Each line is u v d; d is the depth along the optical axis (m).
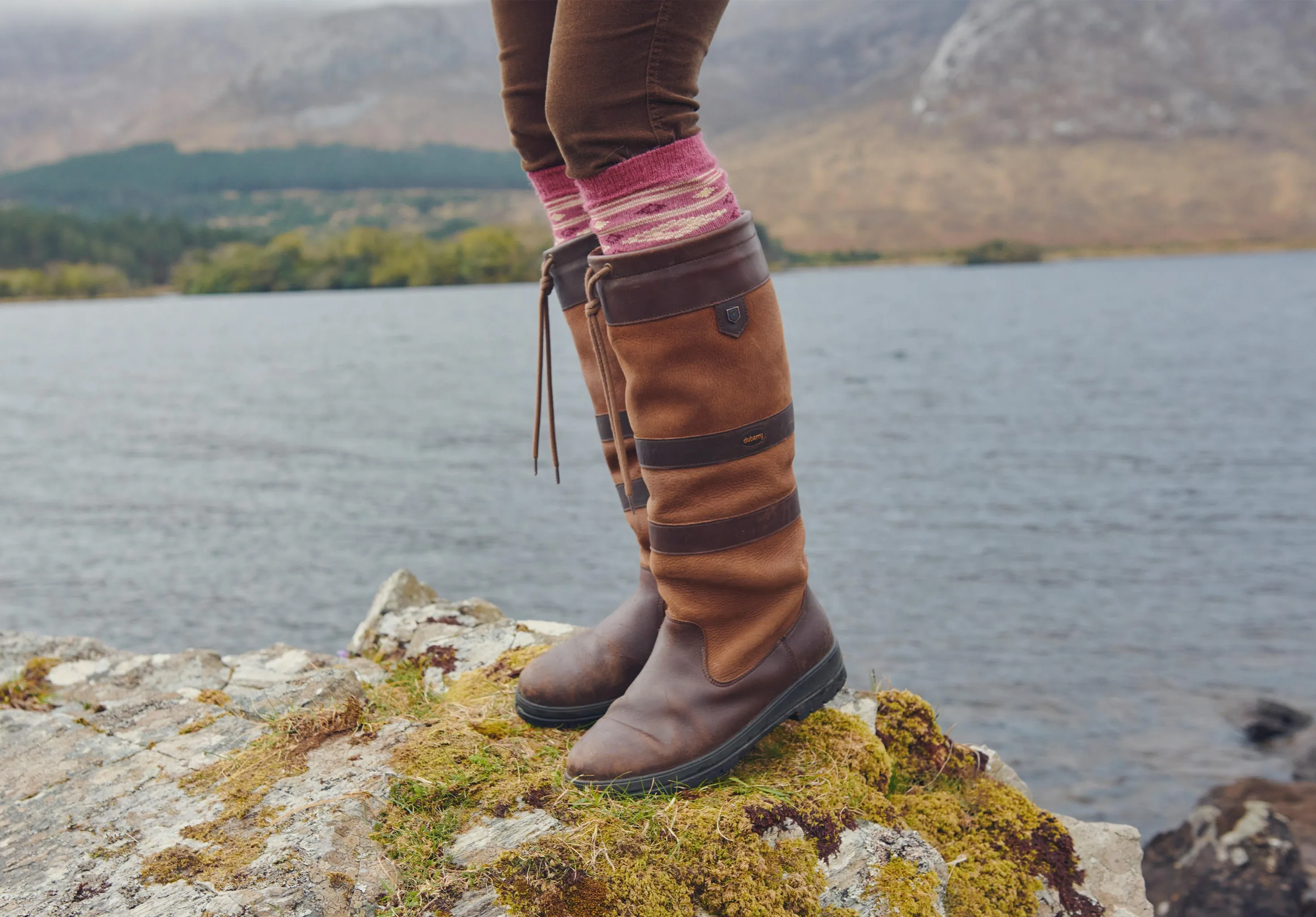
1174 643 14.68
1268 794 6.62
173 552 23.48
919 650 14.66
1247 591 17.78
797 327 98.62
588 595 18.64
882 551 21.41
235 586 20.09
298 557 22.48
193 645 16.45
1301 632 15.13
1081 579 18.83
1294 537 22.03
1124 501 26.72
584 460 36.28
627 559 21.19
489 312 141.50
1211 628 15.45
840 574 19.42
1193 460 32.53
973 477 30.50
